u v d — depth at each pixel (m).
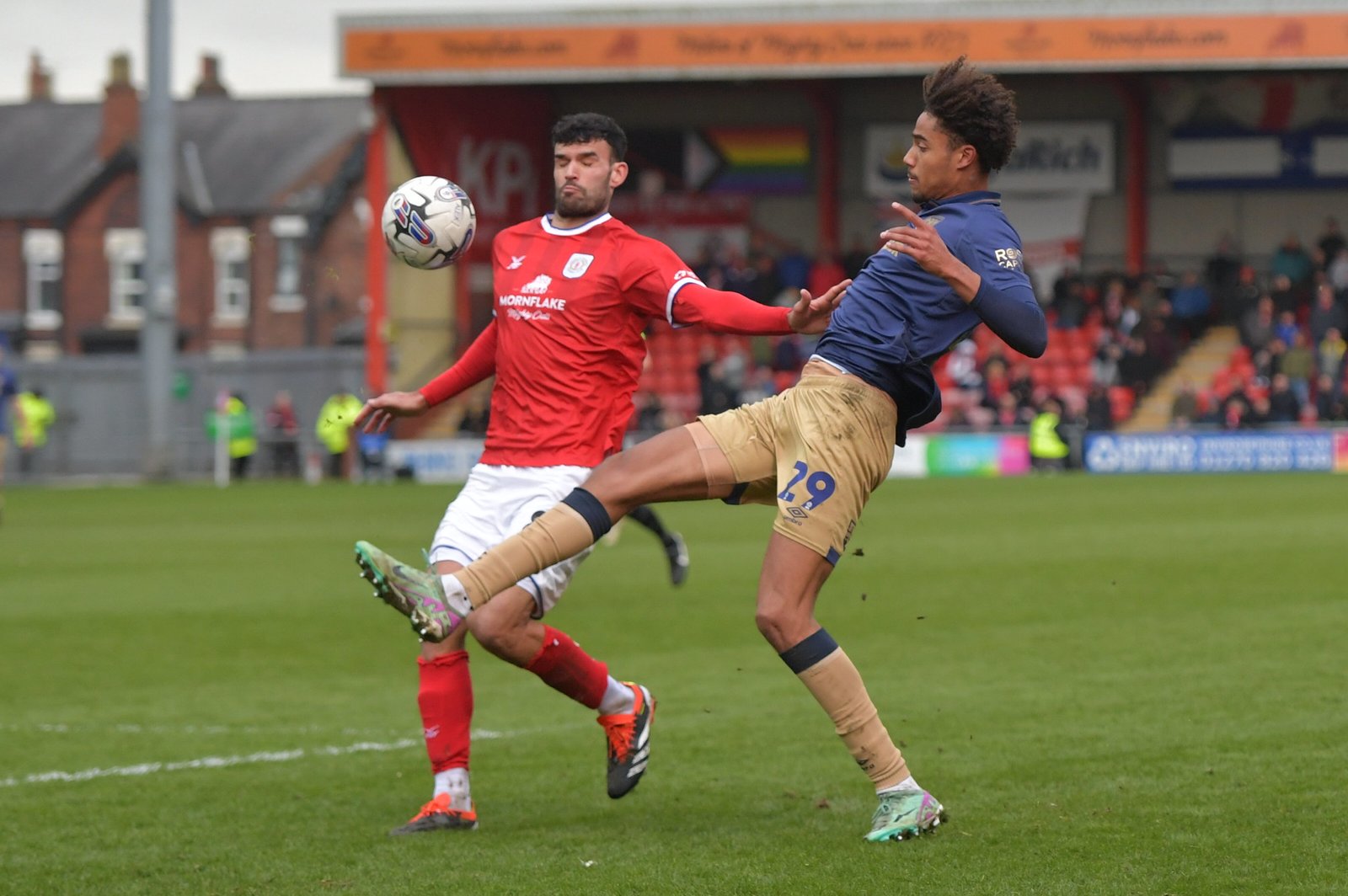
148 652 31.34
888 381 15.69
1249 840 15.59
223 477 100.00
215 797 19.27
